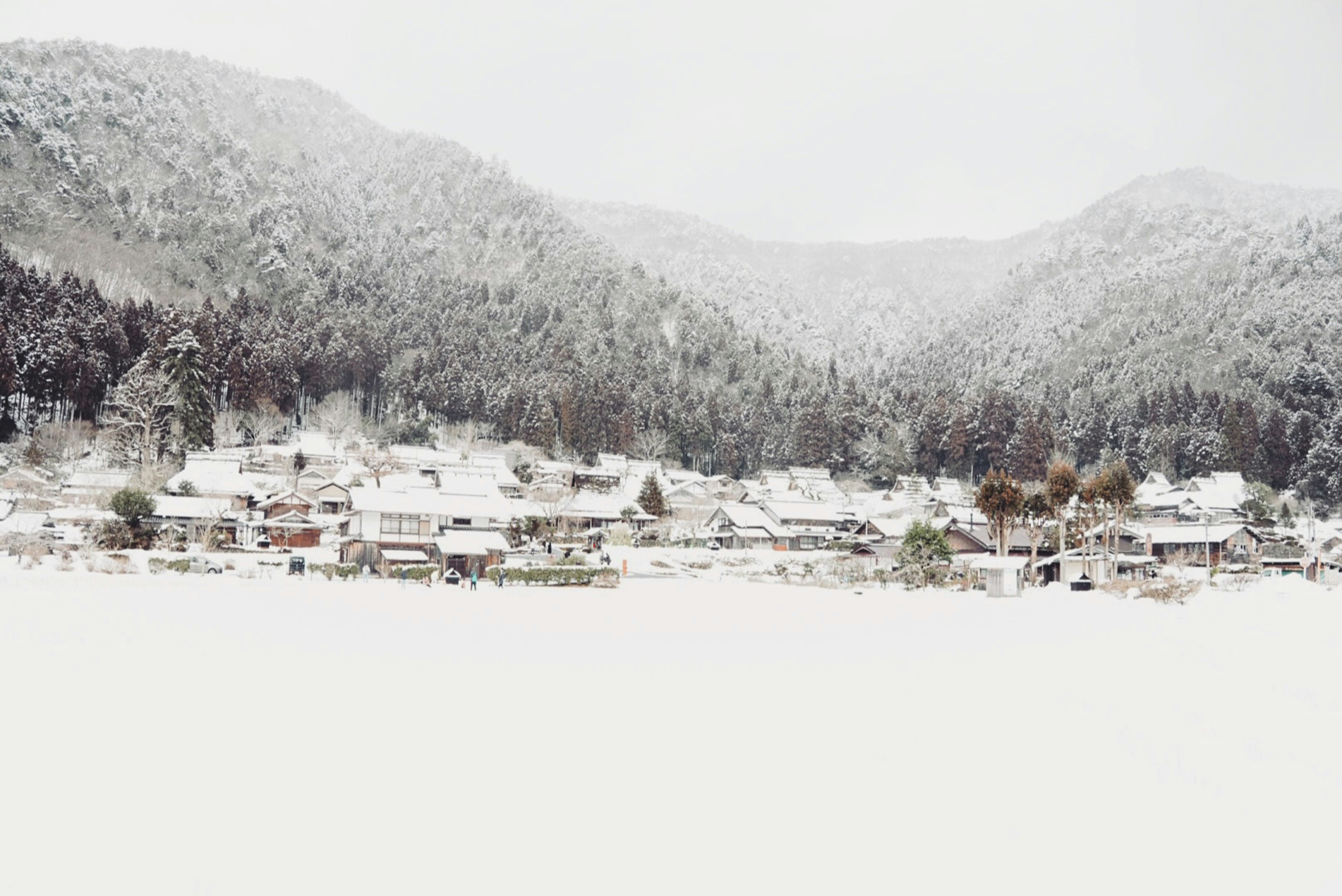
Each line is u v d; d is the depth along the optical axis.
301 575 68.31
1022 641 36.06
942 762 17.36
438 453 144.12
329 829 13.37
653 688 24.03
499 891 11.44
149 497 77.25
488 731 18.88
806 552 103.56
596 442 166.50
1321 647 34.12
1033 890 11.85
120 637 29.00
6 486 92.25
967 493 154.50
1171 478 161.25
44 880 11.30
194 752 16.67
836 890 11.72
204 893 11.12
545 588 64.69
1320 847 13.34
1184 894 11.73
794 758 17.45
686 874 12.13
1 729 17.52
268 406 139.62
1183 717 21.28
